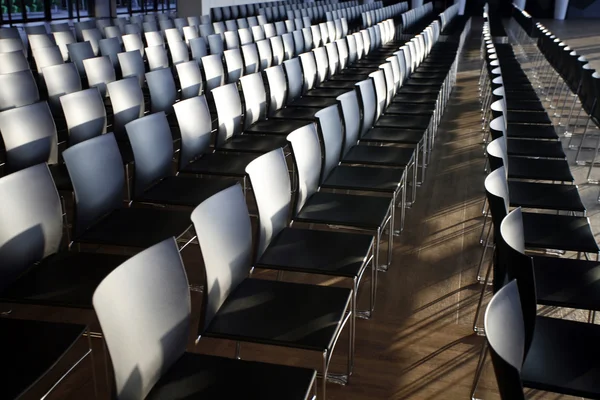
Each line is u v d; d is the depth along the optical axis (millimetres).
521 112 5969
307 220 3242
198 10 13477
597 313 3332
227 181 3744
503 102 4457
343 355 2947
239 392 1899
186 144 4004
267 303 2410
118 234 2941
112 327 1662
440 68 8414
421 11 16359
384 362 2906
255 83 5109
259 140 4707
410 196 5172
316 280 3676
